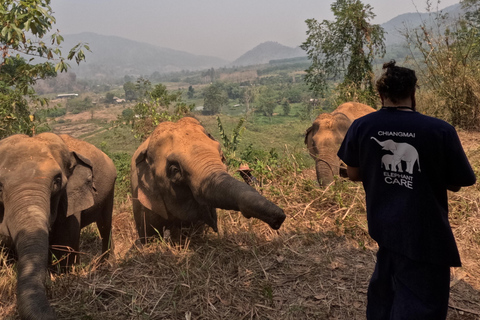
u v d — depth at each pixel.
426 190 2.24
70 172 4.59
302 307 3.22
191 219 4.62
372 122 2.43
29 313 2.55
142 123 14.67
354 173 2.66
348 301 3.30
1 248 4.15
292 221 4.78
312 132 8.13
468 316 3.10
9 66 13.40
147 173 4.85
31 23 7.34
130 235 6.61
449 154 2.18
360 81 14.79
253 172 6.52
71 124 141.12
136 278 3.70
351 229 4.43
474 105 10.12
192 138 4.58
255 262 3.90
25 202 3.62
